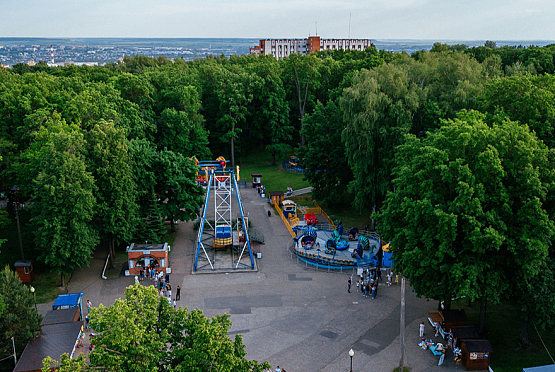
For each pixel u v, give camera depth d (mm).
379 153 61469
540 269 35062
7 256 56094
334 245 58594
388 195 41312
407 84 63844
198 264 55781
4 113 64812
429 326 41438
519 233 34250
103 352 23047
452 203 35094
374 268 53406
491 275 34906
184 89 93312
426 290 37812
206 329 23906
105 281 51625
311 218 68750
